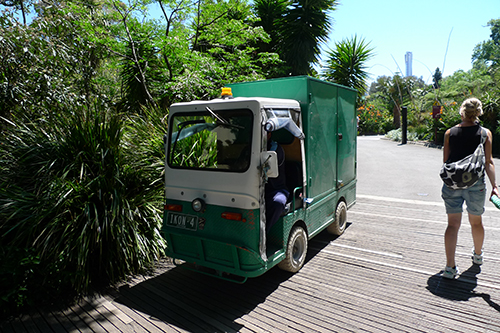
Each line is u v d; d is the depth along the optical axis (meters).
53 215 3.39
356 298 3.21
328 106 4.32
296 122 3.62
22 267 3.04
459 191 3.41
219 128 3.16
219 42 8.24
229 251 3.08
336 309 3.03
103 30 6.73
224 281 3.62
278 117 3.17
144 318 2.92
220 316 2.94
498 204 3.12
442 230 5.07
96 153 3.80
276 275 3.73
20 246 3.29
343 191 5.04
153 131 4.94
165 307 3.10
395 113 33.69
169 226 3.46
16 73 4.75
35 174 3.60
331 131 4.46
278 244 3.47
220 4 7.86
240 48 10.03
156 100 7.60
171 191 3.47
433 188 7.99
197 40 8.15
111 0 6.90
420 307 3.02
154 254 3.97
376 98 42.97
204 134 3.29
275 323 2.82
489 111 14.66
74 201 3.51
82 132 3.88
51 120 4.41
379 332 2.67
